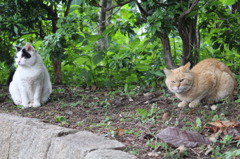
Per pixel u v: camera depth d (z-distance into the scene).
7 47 3.58
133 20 3.18
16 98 2.97
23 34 3.50
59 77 3.57
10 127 2.24
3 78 3.85
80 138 2.02
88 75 3.25
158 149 1.99
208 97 2.65
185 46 3.20
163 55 3.25
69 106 2.82
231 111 2.45
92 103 2.83
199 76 2.58
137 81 3.30
